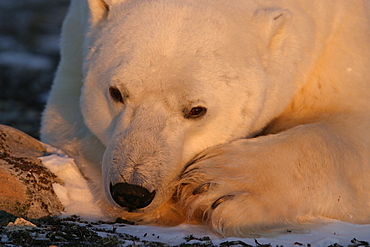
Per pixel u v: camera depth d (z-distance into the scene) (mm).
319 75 8773
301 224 7098
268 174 7129
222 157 7406
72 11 9906
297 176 7219
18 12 37000
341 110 8570
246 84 7676
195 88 7215
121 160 6852
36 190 7211
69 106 9562
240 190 7031
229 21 7793
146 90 7215
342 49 8812
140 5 7945
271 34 8109
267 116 8320
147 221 7258
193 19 7613
